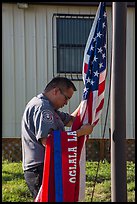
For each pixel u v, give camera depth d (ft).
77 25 28.91
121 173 10.57
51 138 10.42
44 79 28.86
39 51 28.81
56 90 11.18
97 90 11.35
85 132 10.78
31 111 10.93
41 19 28.71
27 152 11.14
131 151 27.68
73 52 28.99
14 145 27.27
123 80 10.57
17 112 28.73
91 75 11.45
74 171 10.45
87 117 11.30
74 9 28.81
